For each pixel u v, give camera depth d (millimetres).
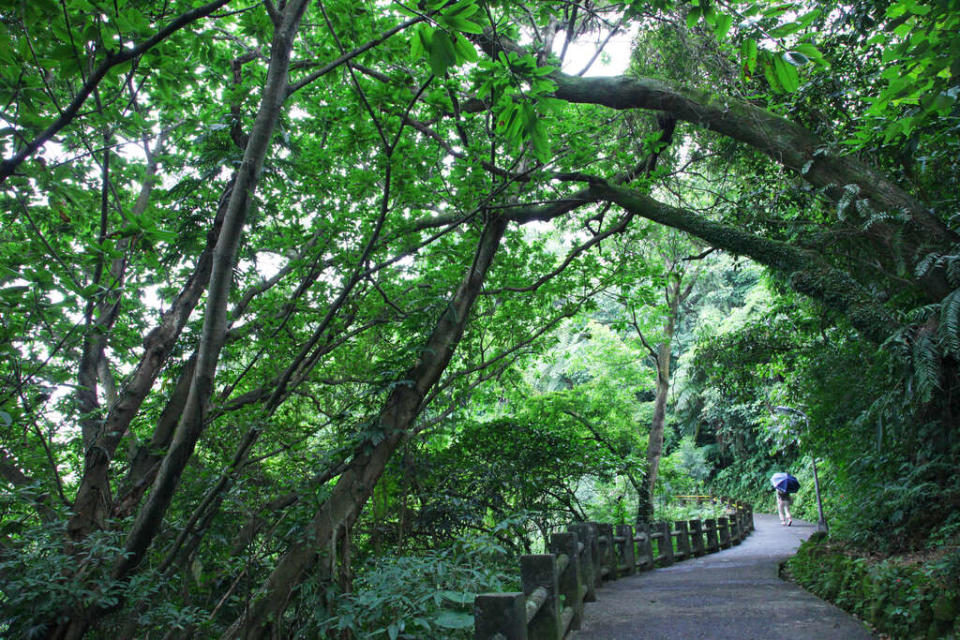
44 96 3781
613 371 17469
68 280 4348
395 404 7035
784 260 7633
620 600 7254
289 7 4453
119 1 3125
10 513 5602
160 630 5941
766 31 3264
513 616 3164
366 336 9008
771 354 12242
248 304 7320
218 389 7918
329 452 6590
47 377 4918
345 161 7227
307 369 6832
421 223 9023
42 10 3090
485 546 5230
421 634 4211
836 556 7777
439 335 7344
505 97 3455
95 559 4793
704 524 16422
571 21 7719
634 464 12648
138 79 6367
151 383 6199
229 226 4426
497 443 10984
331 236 6512
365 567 6262
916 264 6785
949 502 7023
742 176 11031
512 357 10469
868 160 8281
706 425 31375
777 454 27672
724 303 27875
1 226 5777
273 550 6227
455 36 2650
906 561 6496
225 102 7070
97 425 6023
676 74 9438
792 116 9039
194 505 6441
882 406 7000
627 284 10477
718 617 5934
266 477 6273
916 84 4254
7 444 5090
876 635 5047
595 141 8969
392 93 5473
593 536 8531
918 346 6133
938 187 8039
